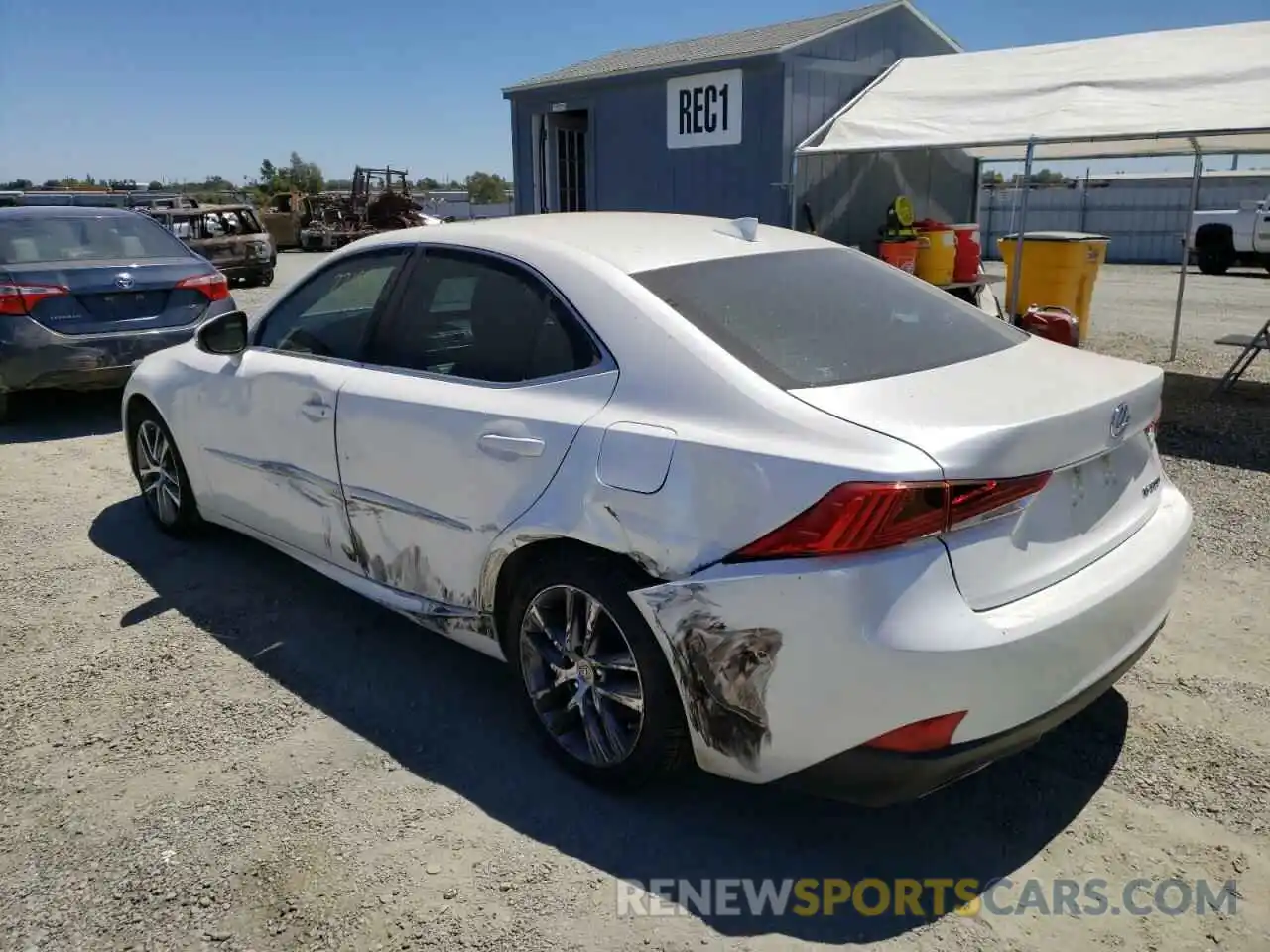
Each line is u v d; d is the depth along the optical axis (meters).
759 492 2.45
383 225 29.88
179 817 2.90
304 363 3.90
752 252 3.33
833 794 2.54
